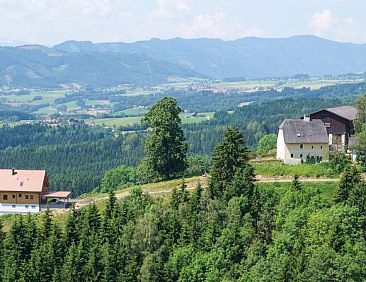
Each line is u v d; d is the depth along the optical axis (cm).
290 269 12756
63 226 16888
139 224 15025
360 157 18238
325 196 15575
